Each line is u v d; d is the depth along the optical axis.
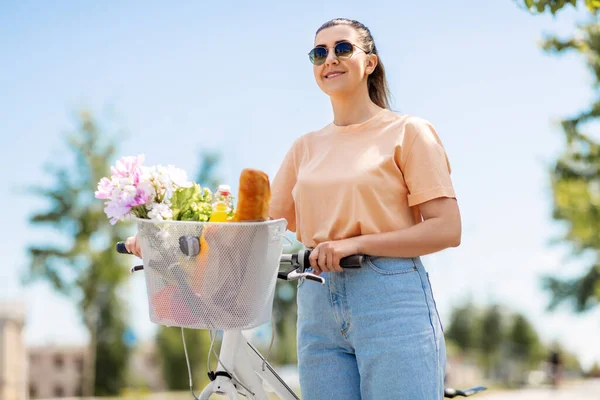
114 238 24.48
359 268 2.66
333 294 2.73
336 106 2.98
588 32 10.41
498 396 19.59
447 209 2.70
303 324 2.84
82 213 24.39
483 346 52.62
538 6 5.23
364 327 2.67
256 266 2.32
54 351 33.31
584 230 13.41
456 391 3.12
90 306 24.56
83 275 24.25
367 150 2.81
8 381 15.44
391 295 2.65
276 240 2.37
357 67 2.90
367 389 2.69
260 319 2.36
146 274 2.38
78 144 24.61
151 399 26.23
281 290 25.47
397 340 2.63
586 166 12.89
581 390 22.50
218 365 2.56
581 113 11.70
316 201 2.84
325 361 2.79
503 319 54.03
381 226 2.74
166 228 2.30
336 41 2.91
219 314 2.31
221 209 2.44
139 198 2.37
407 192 2.79
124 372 31.09
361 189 2.74
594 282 23.80
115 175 2.42
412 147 2.76
